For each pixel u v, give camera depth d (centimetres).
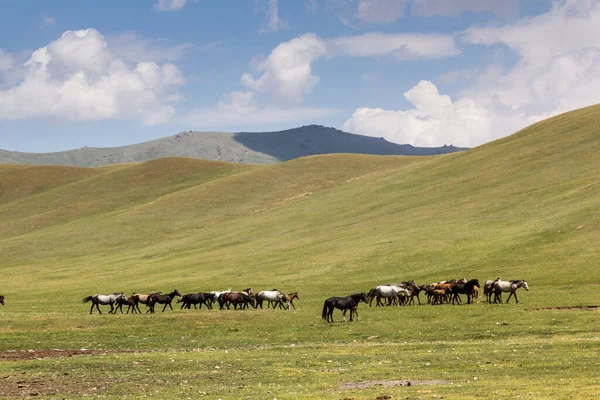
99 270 9450
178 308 5847
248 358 3036
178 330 4203
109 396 2256
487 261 6850
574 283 5584
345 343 3622
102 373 2708
